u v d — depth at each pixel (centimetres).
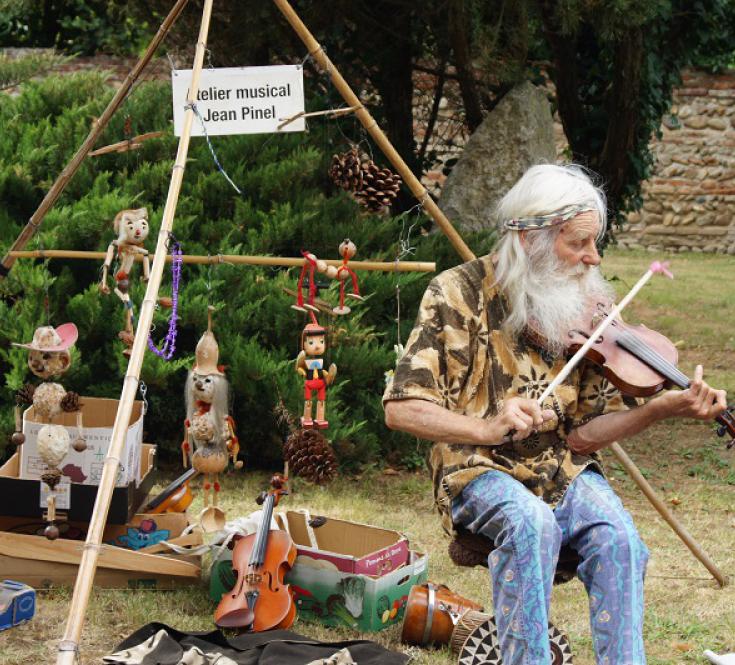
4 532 394
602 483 307
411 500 570
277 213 629
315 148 686
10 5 988
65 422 441
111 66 1260
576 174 308
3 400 584
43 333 394
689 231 1611
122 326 575
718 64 1543
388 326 655
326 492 572
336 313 387
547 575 275
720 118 1584
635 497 581
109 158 662
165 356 390
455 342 301
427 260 651
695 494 586
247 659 337
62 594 393
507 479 293
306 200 650
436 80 850
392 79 792
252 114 391
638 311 1142
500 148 733
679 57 842
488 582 435
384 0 729
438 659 355
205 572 426
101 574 398
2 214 602
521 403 278
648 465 647
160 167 633
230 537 393
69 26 1329
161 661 331
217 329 592
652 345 319
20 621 368
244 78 389
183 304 575
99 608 382
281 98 391
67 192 641
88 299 572
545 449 304
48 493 389
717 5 808
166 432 611
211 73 387
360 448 602
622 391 300
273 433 593
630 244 1634
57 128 656
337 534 418
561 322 299
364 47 762
